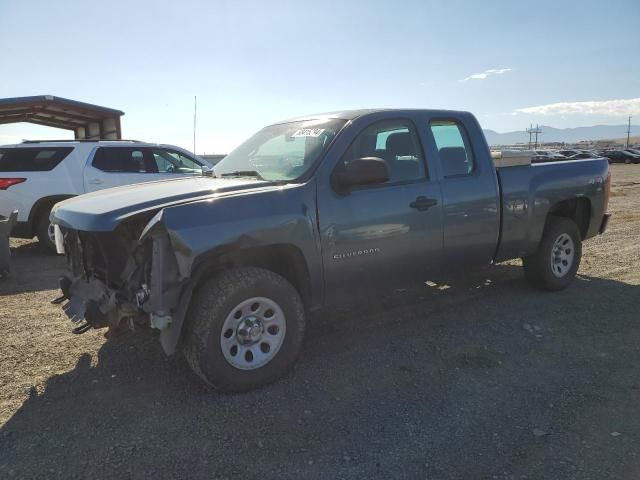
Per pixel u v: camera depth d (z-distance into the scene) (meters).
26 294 5.99
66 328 4.82
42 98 13.15
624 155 56.00
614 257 7.69
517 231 5.24
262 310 3.61
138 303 3.32
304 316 3.80
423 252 4.45
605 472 2.69
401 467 2.75
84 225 3.38
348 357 4.14
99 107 14.27
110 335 3.80
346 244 3.95
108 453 2.86
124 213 3.33
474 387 3.64
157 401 3.44
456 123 4.92
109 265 3.65
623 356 4.15
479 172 4.89
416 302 5.53
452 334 4.63
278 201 3.62
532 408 3.35
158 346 4.37
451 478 2.66
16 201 8.22
